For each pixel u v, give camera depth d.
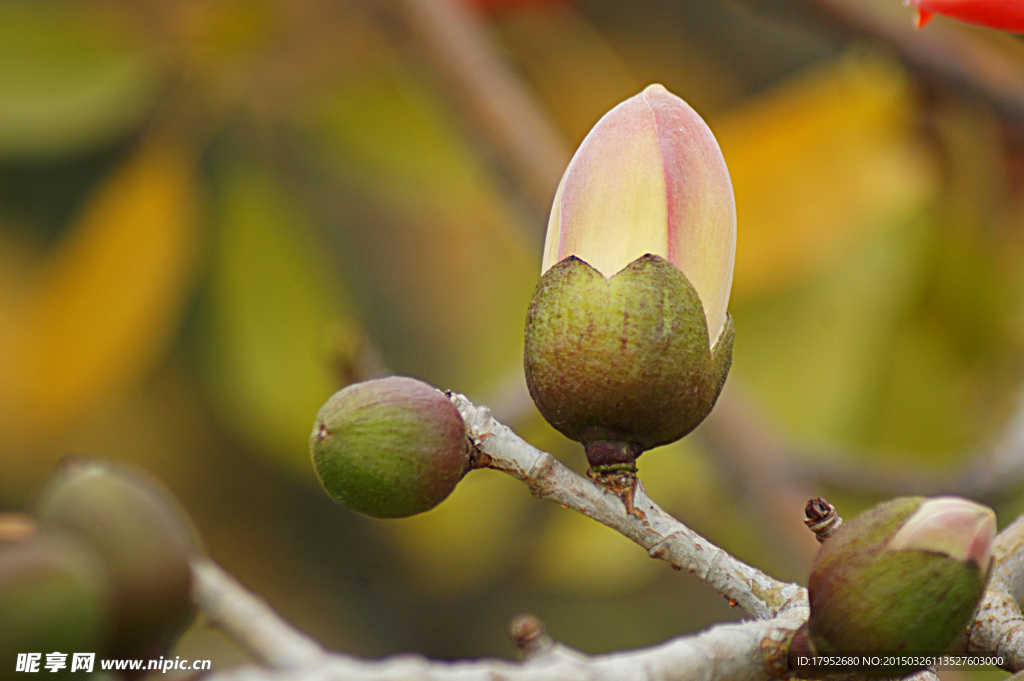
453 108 1.10
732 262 0.77
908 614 0.74
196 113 1.13
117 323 1.11
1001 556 0.77
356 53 1.18
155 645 0.81
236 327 1.15
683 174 0.77
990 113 1.15
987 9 0.76
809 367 1.17
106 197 1.12
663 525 0.76
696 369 0.76
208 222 1.18
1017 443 1.02
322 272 1.18
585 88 1.24
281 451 1.15
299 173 1.22
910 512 0.74
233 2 1.13
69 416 1.11
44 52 1.10
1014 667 0.76
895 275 1.18
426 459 0.76
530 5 1.22
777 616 0.75
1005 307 1.19
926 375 1.19
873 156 1.18
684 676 0.75
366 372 1.01
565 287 0.76
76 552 0.80
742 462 1.03
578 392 0.76
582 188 0.77
